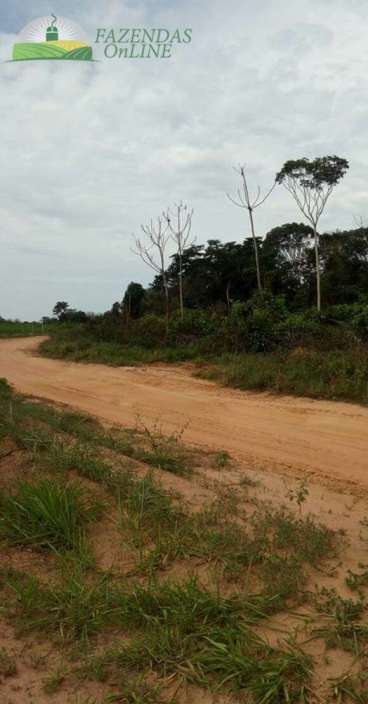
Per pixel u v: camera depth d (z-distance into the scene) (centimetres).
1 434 594
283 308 1870
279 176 2847
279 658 268
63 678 263
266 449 660
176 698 249
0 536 399
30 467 510
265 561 351
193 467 567
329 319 1997
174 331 1898
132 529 398
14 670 269
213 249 4094
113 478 470
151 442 624
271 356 1258
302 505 462
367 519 433
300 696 245
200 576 343
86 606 311
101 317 2809
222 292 4106
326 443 673
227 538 375
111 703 248
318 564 357
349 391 912
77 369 1536
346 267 4003
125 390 1133
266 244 4259
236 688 251
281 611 309
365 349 1130
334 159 2748
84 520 409
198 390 1092
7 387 1062
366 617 298
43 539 389
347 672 259
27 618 310
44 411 792
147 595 309
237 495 473
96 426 762
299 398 947
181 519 409
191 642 279
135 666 269
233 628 289
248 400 959
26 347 2497
